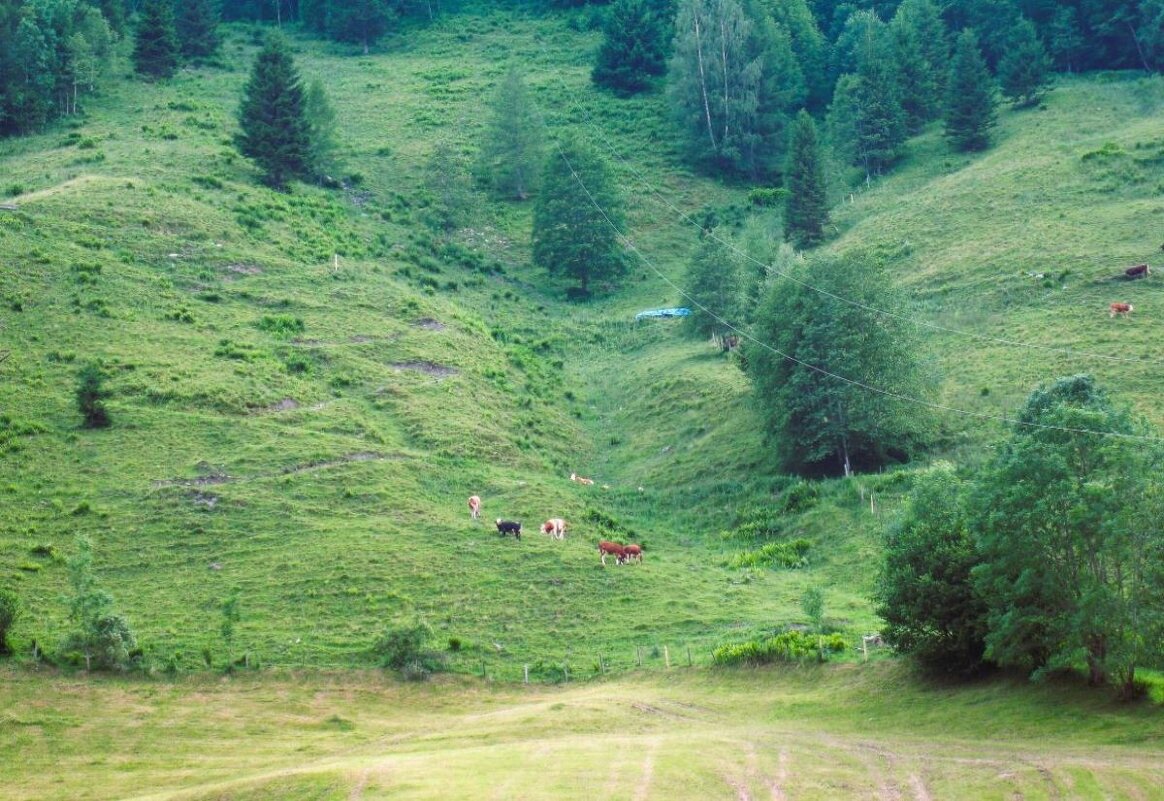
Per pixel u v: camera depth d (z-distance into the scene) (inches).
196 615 2967.5
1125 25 7244.1
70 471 3575.3
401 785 1907.0
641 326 5649.6
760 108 7357.3
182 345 4352.9
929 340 4498.0
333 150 6555.1
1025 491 2237.9
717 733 2244.1
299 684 2689.5
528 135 6939.0
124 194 5418.3
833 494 3700.8
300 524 3405.5
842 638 2714.1
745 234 5728.3
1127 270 4586.6
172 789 2119.8
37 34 6796.3
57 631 2810.0
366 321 4886.8
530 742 2210.9
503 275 6131.9
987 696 2319.1
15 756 2303.2
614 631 2994.6
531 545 3405.5
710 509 3890.3
